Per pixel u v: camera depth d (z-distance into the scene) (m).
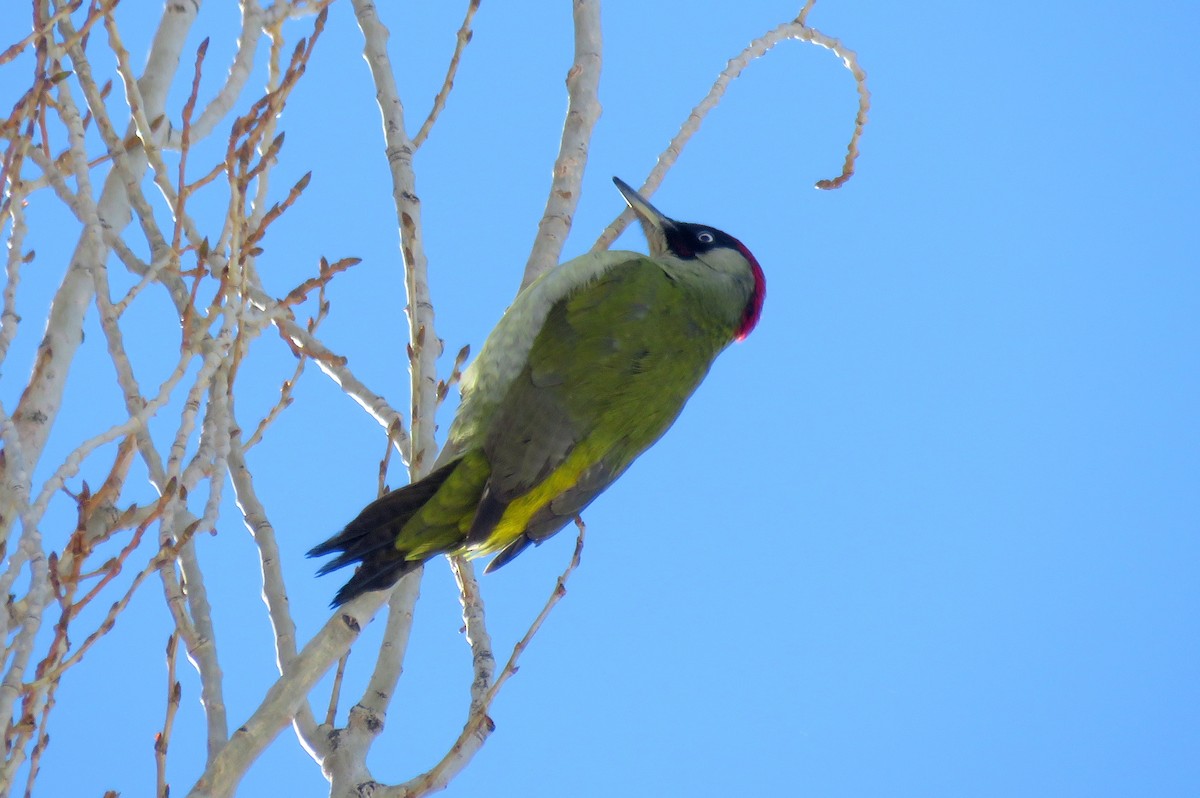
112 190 10.37
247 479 9.62
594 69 11.55
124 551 7.49
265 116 8.49
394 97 10.50
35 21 8.76
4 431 7.36
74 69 9.47
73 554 7.53
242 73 10.72
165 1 11.26
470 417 10.93
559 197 11.06
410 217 9.76
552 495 10.80
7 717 6.64
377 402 10.34
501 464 10.20
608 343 11.43
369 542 9.24
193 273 8.27
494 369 10.90
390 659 8.84
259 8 10.77
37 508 6.93
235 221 8.14
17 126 8.27
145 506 9.16
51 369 9.25
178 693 7.48
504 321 11.00
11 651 6.87
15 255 8.12
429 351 9.57
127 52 9.39
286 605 9.26
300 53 8.61
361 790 8.20
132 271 9.43
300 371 9.77
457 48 10.55
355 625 8.53
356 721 8.53
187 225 9.91
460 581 9.57
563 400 10.98
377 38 10.83
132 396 8.02
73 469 7.09
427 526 9.51
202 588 8.93
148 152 9.50
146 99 10.73
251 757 7.78
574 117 11.34
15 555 6.88
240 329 8.52
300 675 8.19
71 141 8.47
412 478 9.48
